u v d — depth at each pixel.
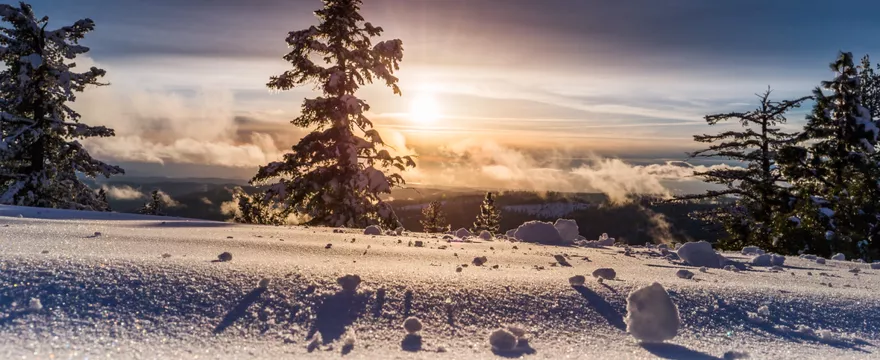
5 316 3.29
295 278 4.30
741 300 4.74
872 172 19.88
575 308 4.25
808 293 5.13
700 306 4.52
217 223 10.10
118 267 4.21
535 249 8.38
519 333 3.74
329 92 21.61
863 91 33.41
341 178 21.45
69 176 27.67
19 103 26.12
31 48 26.22
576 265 6.62
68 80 25.75
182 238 6.68
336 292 4.09
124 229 7.47
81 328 3.27
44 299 3.55
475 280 4.67
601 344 3.73
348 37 21.98
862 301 4.96
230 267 4.47
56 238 6.04
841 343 4.09
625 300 4.48
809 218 18.41
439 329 3.74
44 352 2.93
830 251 17.45
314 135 21.77
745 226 28.42
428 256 6.47
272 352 3.22
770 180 28.84
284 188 21.58
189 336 3.33
